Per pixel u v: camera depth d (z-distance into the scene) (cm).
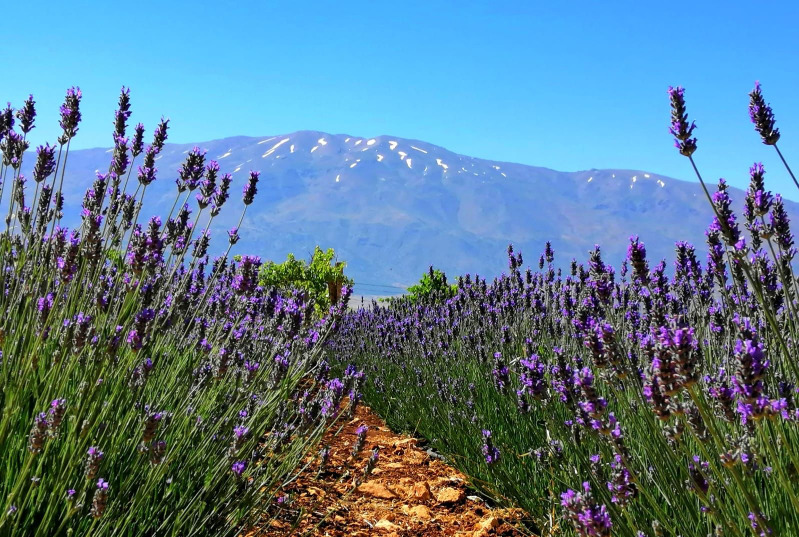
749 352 183
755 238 261
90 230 265
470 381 609
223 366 331
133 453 285
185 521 278
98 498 211
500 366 380
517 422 474
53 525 227
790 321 274
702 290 404
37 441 191
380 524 392
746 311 306
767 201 253
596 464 280
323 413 349
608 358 244
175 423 313
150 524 268
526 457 443
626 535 241
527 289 680
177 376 371
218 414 372
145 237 258
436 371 681
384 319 1084
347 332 1152
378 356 962
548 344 573
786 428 271
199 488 310
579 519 182
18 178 330
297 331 385
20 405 243
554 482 384
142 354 312
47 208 346
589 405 239
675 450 288
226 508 294
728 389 200
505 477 430
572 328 491
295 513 389
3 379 246
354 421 720
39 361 287
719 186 238
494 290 730
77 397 246
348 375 352
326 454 369
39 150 325
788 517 231
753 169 260
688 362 189
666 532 267
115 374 292
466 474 471
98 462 213
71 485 240
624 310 490
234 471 299
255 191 381
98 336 263
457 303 793
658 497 303
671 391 193
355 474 490
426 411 648
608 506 256
